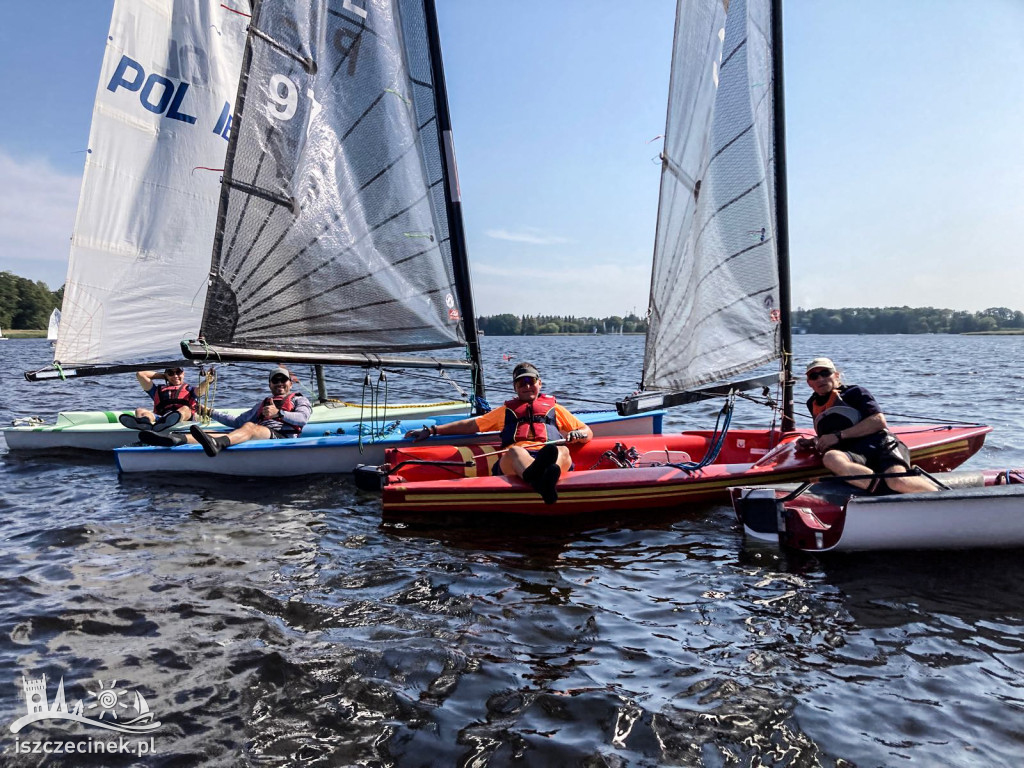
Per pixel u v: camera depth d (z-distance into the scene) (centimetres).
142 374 775
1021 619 299
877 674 254
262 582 344
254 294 538
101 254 739
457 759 208
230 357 525
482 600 323
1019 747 211
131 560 376
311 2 535
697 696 241
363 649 274
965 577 346
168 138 763
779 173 550
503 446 512
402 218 606
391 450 519
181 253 787
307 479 571
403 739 218
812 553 386
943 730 220
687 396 545
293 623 298
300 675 254
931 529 378
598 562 376
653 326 579
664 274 563
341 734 221
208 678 252
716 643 280
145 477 580
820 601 320
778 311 562
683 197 548
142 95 738
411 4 597
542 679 253
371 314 598
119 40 709
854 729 221
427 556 385
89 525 440
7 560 376
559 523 450
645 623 299
